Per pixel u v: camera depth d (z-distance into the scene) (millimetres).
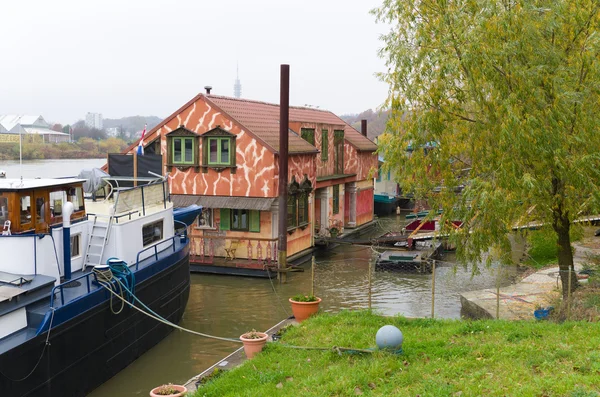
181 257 19953
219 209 28734
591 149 14711
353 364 12219
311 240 32344
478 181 14734
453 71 14695
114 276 15211
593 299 15016
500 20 14234
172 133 29031
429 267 27641
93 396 14227
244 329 19719
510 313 17406
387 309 21266
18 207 14250
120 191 17016
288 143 28891
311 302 17109
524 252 27359
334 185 37250
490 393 9641
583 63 14750
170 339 18516
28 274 13945
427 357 11914
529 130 14008
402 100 15633
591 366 10070
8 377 11531
